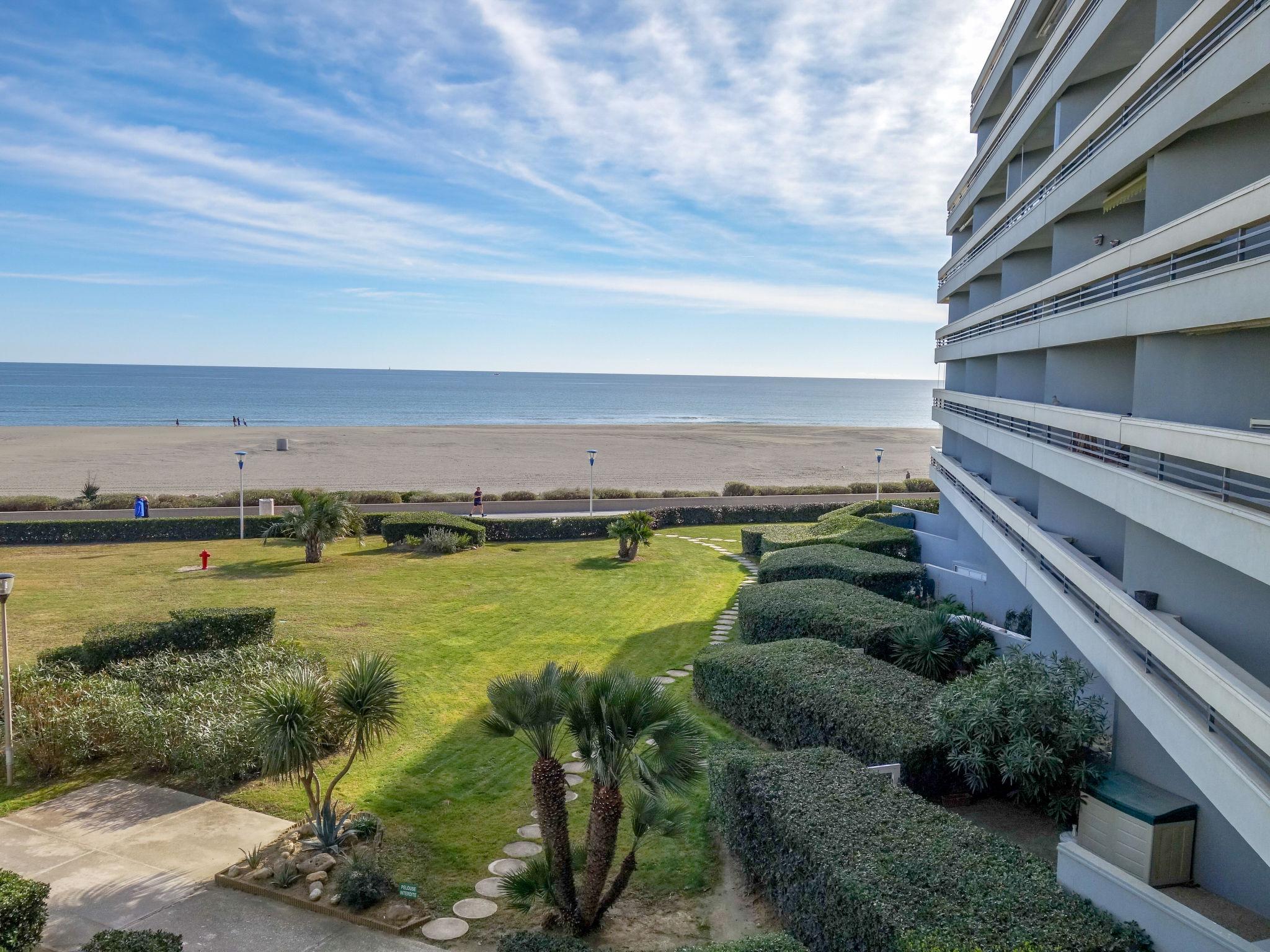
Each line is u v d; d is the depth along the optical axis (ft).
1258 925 33.42
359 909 35.06
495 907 35.76
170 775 47.65
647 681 32.81
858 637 62.39
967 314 98.84
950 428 97.14
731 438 345.31
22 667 56.95
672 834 33.96
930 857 30.07
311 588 95.04
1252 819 25.43
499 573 105.70
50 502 137.59
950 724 42.98
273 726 38.32
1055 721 41.19
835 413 628.28
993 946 25.16
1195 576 37.24
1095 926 26.53
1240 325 32.40
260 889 36.32
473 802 45.27
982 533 72.59
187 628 61.82
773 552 97.25
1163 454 38.01
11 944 28.86
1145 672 35.58
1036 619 62.03
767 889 35.17
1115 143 42.86
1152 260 38.52
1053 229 59.72
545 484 200.54
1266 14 28.12
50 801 44.70
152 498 143.33
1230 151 36.14
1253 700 25.58
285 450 255.29
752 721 54.03
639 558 117.39
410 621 81.71
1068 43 53.93
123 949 27.76
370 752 50.98
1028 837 40.88
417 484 196.24
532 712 32.37
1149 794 38.29
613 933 34.01
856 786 35.91
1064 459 49.42
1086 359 53.98
